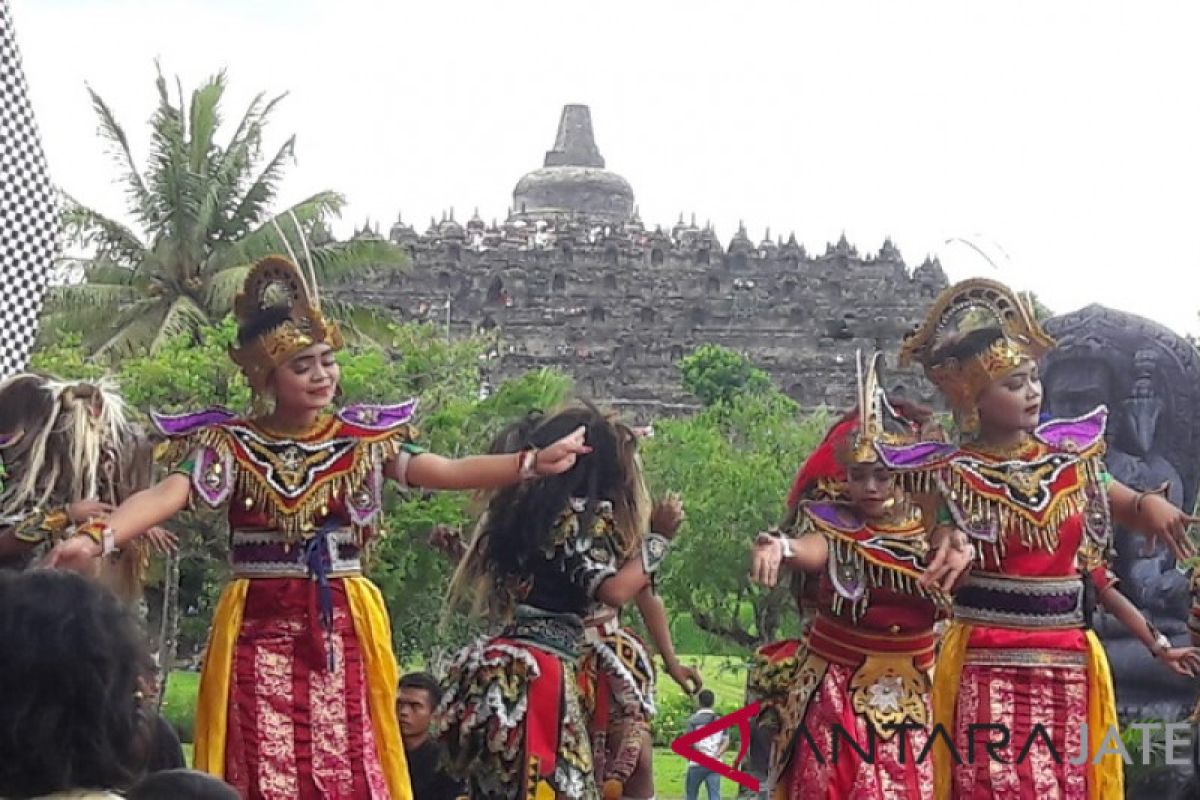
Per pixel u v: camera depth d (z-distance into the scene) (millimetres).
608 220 99500
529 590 8000
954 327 8289
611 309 85188
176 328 37625
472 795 7988
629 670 8633
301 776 7223
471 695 7945
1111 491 8477
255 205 40906
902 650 8055
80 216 39719
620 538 8000
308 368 7430
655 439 39250
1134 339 17266
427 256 84188
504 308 84312
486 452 8430
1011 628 8078
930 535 7980
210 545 23016
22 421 7258
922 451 8094
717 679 36594
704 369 79750
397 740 7465
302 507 7301
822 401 82438
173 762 6605
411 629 27391
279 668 7285
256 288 7590
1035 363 8219
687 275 86625
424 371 33281
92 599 4164
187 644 31375
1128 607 8398
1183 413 17219
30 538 6984
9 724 3986
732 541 33219
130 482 7633
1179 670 8297
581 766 7941
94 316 39688
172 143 40031
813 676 8109
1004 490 8000
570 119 107000
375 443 7473
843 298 85250
